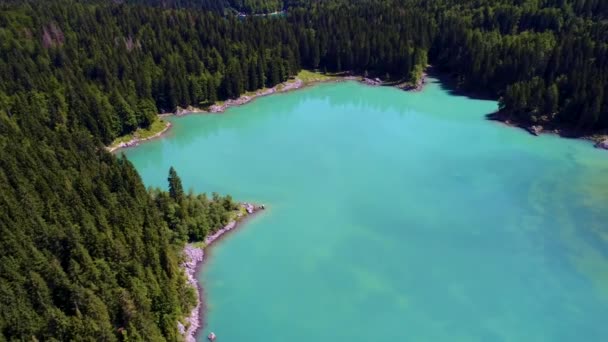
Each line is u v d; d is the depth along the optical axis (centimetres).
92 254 6550
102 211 7388
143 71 14125
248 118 14350
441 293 7338
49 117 11319
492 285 7469
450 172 10756
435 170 10862
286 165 11281
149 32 16312
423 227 8825
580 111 12300
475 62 15338
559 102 12875
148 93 13862
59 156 8919
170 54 15562
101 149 9600
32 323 5381
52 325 5312
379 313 7000
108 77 13300
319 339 6581
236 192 10081
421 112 14362
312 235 8638
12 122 9856
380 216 9175
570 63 13462
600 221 8906
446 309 7050
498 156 11450
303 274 7731
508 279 7581
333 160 11469
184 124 13900
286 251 8231
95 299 5622
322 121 14000
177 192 8550
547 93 12694
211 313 6962
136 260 6500
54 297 5862
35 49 13662
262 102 15638
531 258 8019
